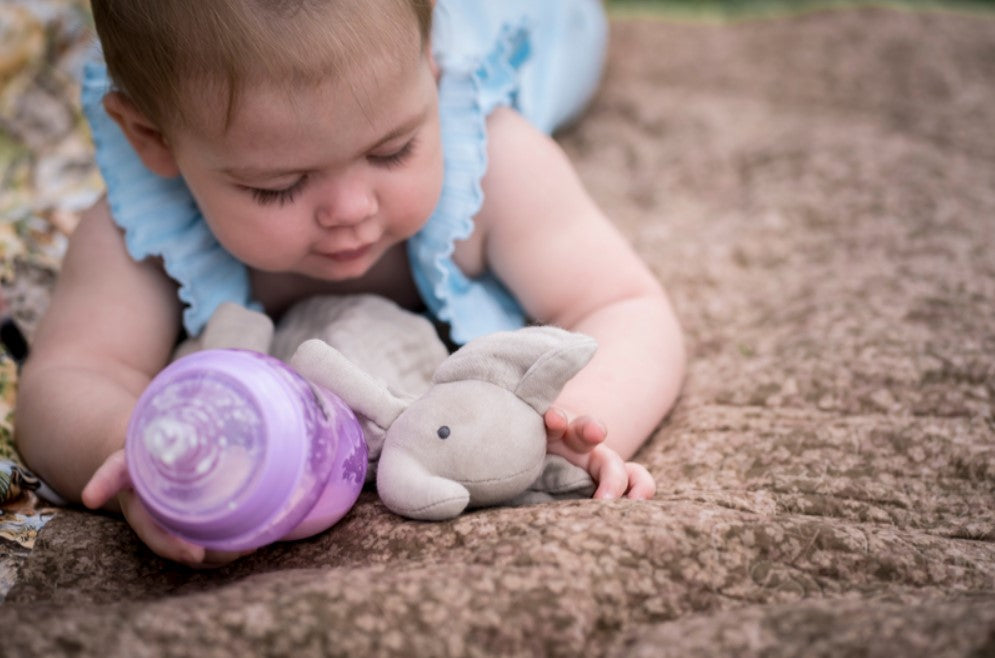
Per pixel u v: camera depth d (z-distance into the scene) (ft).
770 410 4.16
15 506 3.75
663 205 6.24
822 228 5.62
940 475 3.67
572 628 2.62
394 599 2.62
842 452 3.77
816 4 10.06
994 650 2.32
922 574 2.95
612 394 3.84
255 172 3.37
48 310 4.18
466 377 3.15
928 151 6.48
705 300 5.16
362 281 4.43
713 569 2.85
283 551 3.19
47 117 6.00
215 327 3.87
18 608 2.86
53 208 5.37
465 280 4.40
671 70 8.16
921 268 5.04
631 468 3.46
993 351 4.31
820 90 7.64
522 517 3.01
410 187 3.62
